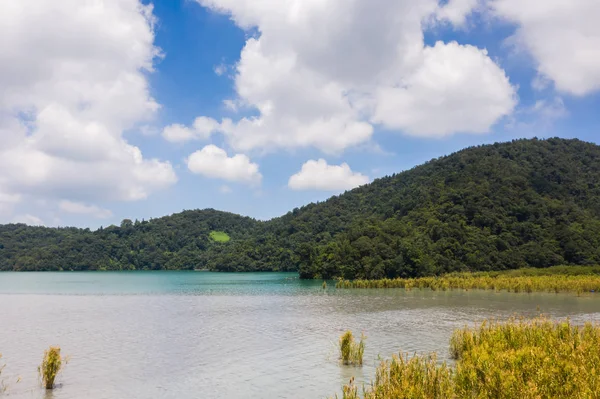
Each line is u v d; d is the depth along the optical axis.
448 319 54.12
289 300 82.31
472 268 130.88
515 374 19.16
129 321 55.84
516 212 155.25
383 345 37.94
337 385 26.53
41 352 37.28
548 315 56.84
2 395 25.25
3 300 89.19
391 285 110.00
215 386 26.92
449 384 19.25
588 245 133.88
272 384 27.06
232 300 84.25
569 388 17.92
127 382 27.95
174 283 146.38
